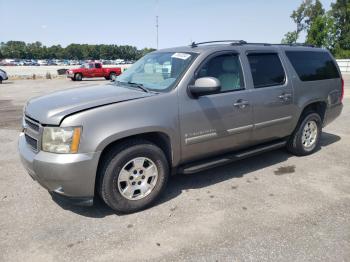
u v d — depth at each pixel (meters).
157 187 3.65
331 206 3.65
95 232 3.17
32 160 3.21
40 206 3.70
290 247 2.90
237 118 4.14
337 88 5.73
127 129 3.24
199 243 2.97
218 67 4.02
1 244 2.98
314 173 4.66
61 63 100.12
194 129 3.77
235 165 4.98
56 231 3.19
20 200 3.84
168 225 3.29
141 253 2.84
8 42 139.62
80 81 28.67
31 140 3.46
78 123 3.07
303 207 3.63
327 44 46.66
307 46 5.43
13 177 4.55
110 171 3.29
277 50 4.80
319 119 5.43
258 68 4.46
